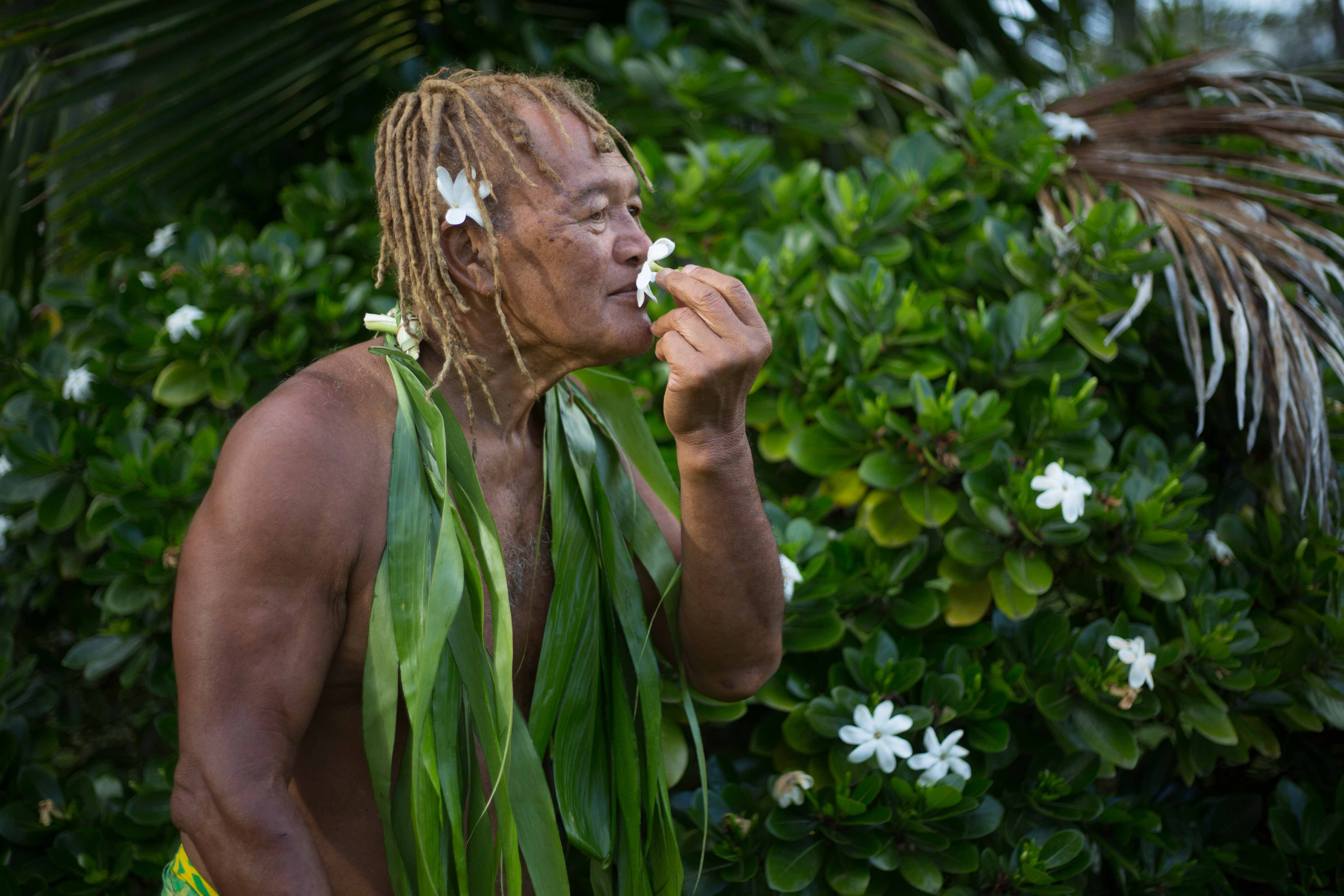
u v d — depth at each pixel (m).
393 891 1.05
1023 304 1.93
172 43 2.58
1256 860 1.79
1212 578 1.83
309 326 2.19
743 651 1.22
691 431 1.08
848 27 3.39
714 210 2.25
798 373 1.96
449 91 1.00
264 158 3.20
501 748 1.03
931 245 2.17
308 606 0.92
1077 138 2.48
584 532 1.20
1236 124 2.35
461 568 0.98
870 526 1.81
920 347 1.97
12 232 2.72
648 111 2.75
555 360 1.07
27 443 2.02
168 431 2.07
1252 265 2.00
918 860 1.56
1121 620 1.69
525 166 0.98
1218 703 1.68
